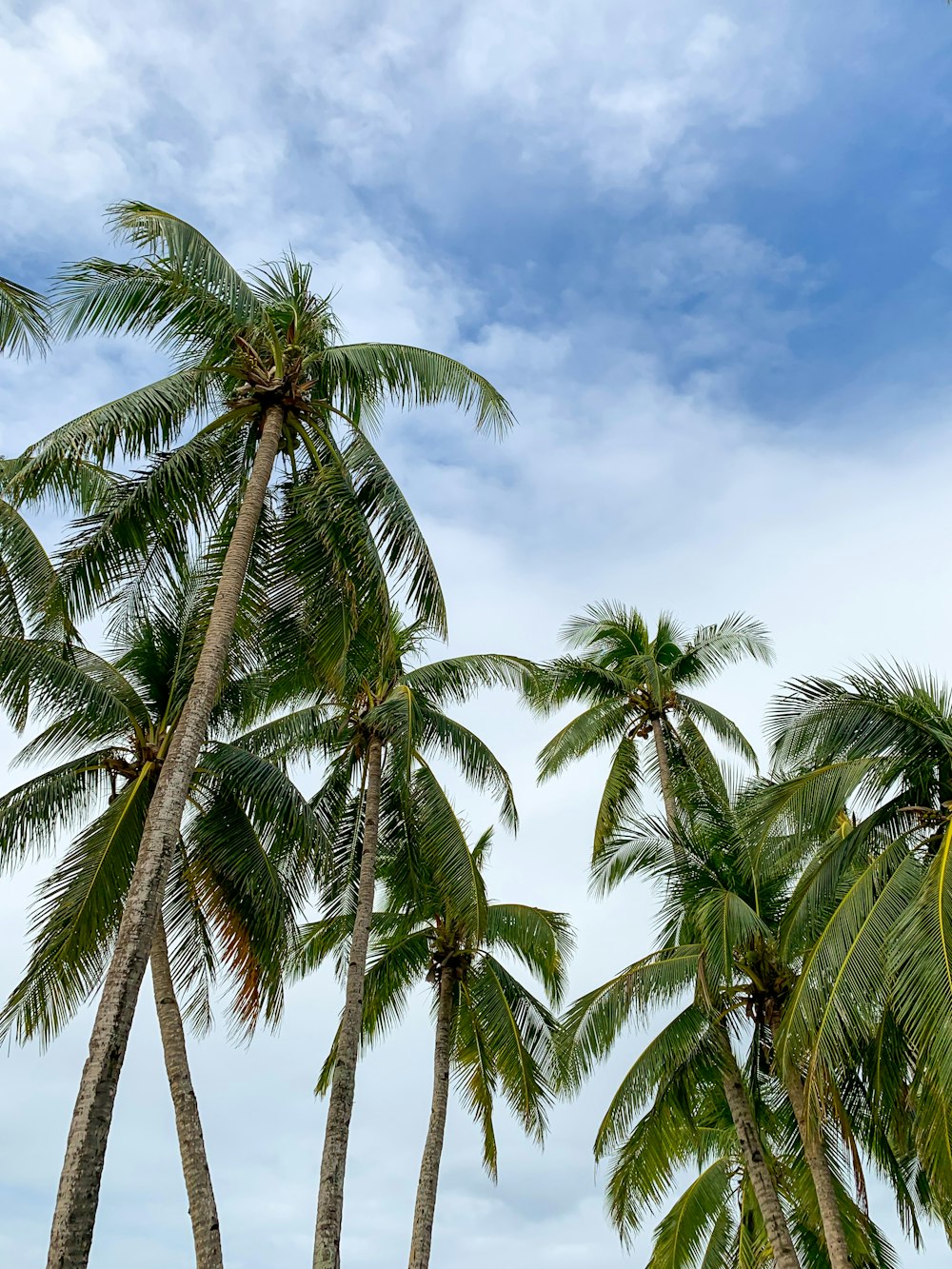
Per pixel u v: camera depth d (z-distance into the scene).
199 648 17.08
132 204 14.71
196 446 15.09
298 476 15.78
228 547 15.80
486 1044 23.75
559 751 26.33
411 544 15.87
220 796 17.62
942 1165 14.69
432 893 22.03
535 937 23.23
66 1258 9.15
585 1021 19.42
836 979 14.85
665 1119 19.78
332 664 15.86
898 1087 16.61
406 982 23.38
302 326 15.76
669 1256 23.81
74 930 15.17
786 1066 16.09
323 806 21.64
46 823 16.80
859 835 16.64
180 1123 15.36
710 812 20.75
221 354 15.69
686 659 27.30
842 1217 20.03
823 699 16.52
